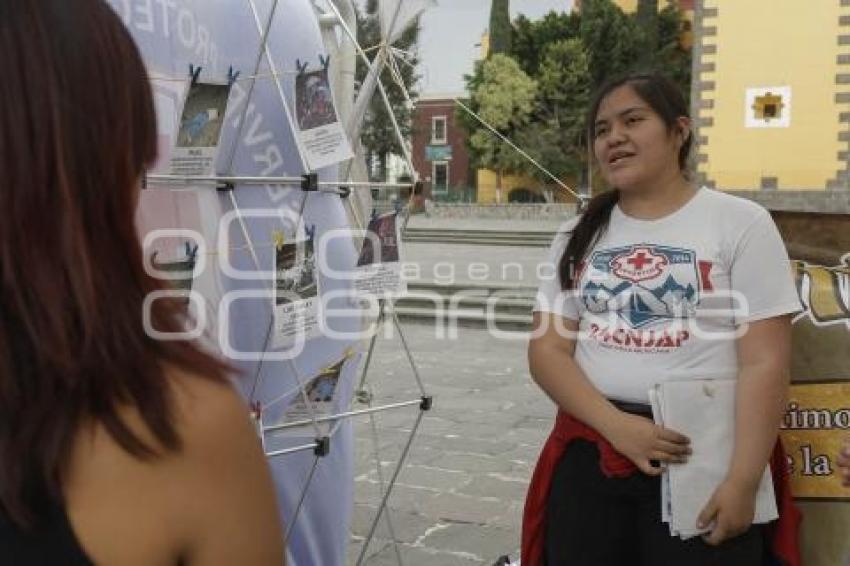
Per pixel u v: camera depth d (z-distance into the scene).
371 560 3.86
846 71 15.10
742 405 1.92
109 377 0.89
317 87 2.17
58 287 0.87
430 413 6.63
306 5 2.47
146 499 0.89
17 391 0.87
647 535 2.00
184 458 0.91
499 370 8.54
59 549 0.86
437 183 42.78
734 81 15.96
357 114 2.62
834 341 2.13
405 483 4.94
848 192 15.16
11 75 0.84
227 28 2.15
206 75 2.06
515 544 4.07
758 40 15.75
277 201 2.30
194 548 0.93
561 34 36.91
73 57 0.87
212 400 0.94
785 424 2.16
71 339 0.87
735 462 1.89
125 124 0.91
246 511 0.95
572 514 2.07
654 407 1.96
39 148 0.85
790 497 2.07
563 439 2.13
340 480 2.61
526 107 35.09
